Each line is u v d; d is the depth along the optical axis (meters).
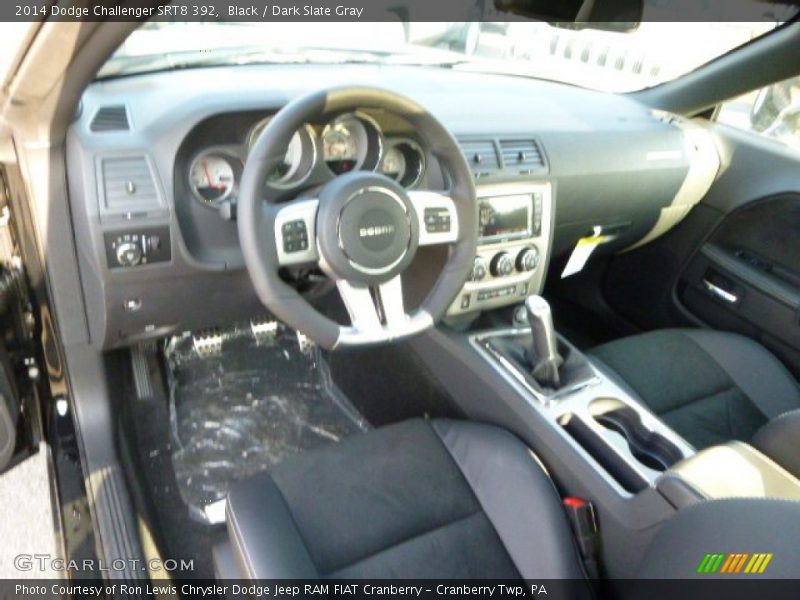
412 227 1.16
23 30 0.96
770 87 2.00
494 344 1.50
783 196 1.87
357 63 1.87
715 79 1.98
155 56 1.51
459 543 1.13
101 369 1.49
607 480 1.19
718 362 1.72
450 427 1.34
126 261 1.23
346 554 1.08
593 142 1.72
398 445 1.28
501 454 1.23
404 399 1.71
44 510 1.50
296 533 1.09
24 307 1.54
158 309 1.33
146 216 1.21
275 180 1.21
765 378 1.69
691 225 2.11
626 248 2.19
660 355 1.72
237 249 1.33
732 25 1.89
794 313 1.85
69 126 1.20
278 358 2.02
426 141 1.21
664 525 0.93
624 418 1.39
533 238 1.60
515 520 1.14
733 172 2.02
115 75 1.44
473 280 1.52
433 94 1.71
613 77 2.23
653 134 1.88
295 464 1.22
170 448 1.71
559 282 2.46
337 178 1.11
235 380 1.93
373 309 1.16
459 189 1.23
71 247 1.32
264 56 1.69
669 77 2.11
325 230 1.09
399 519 1.14
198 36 1.58
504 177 1.52
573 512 1.15
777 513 0.75
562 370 1.46
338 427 1.86
